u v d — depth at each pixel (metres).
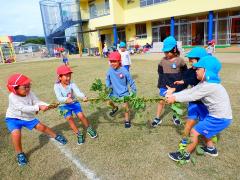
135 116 5.14
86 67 14.71
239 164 3.21
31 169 3.43
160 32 24.28
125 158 3.53
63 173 3.27
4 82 11.59
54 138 4.21
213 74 2.98
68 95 4.07
